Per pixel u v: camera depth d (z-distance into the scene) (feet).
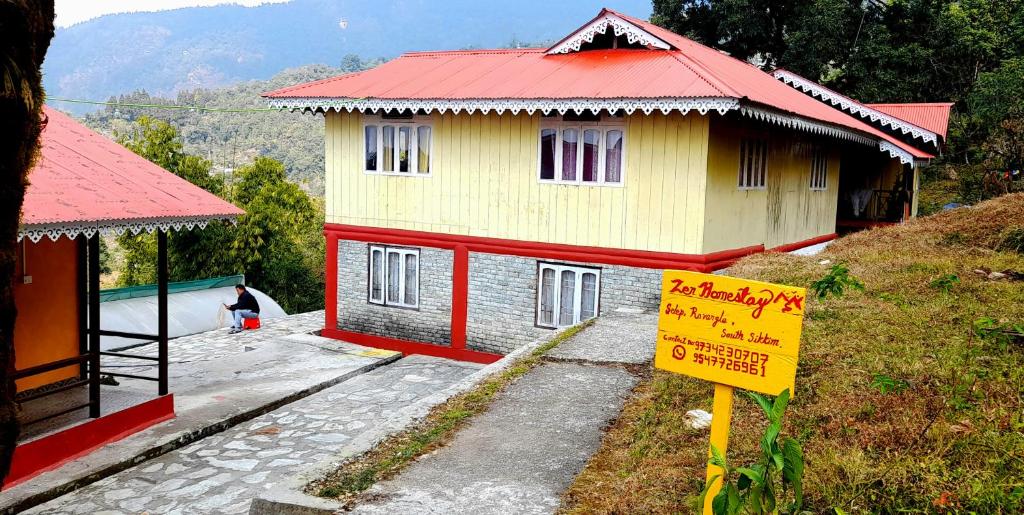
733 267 41.19
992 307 25.86
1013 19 109.70
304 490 18.54
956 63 105.40
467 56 54.80
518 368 29.14
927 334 23.70
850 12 104.99
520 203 45.98
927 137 65.72
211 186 91.50
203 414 34.91
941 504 13.79
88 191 29.94
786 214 54.90
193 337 56.29
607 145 43.32
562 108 40.73
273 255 93.25
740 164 45.75
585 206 44.06
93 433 29.99
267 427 34.63
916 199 76.13
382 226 51.01
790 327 12.97
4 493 25.62
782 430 18.43
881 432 16.94
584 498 17.39
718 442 13.98
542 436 21.93
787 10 106.73
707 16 109.70
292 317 65.98
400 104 45.68
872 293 30.14
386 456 20.70
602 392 25.98
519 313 46.78
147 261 89.10
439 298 49.52
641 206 42.50
